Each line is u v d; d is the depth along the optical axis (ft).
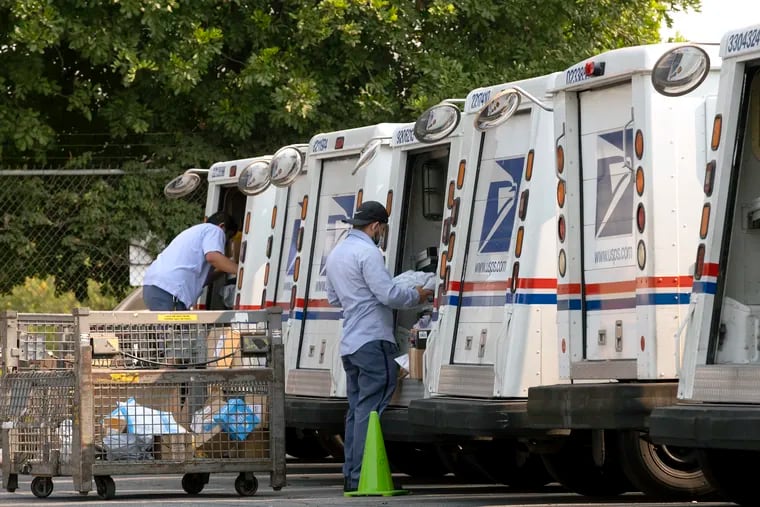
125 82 188.24
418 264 123.34
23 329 116.37
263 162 141.28
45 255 198.49
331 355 128.16
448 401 106.01
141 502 105.09
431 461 133.18
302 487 121.39
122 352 109.70
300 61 198.08
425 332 116.57
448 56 203.00
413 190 123.95
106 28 189.57
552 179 103.14
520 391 102.58
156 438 109.19
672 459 100.99
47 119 209.36
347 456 113.80
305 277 133.90
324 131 200.34
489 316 107.34
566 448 107.86
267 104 201.67
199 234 142.10
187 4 194.08
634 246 93.40
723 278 84.84
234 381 111.34
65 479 132.57
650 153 92.22
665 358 91.56
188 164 202.49
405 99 205.67
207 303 165.37
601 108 97.09
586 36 214.07
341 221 130.52
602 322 96.12
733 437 79.10
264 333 113.19
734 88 84.07
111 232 199.72
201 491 115.55
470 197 110.83
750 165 85.25
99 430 108.37
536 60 207.21
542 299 102.83
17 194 196.03
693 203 92.48
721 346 84.99
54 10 186.09
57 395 110.63
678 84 85.51
